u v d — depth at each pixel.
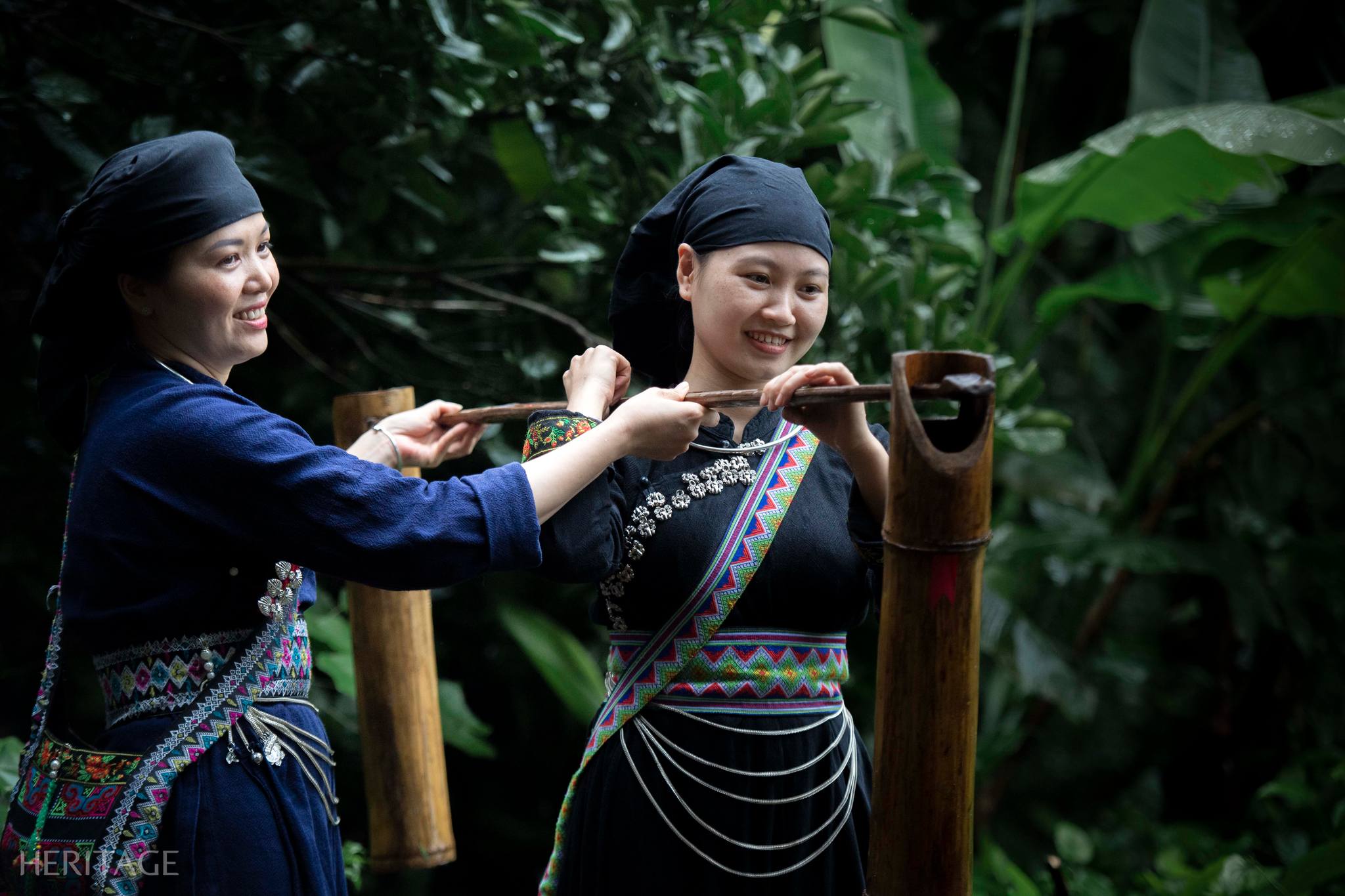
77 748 2.19
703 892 2.25
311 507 2.09
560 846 2.47
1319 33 7.17
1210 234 5.88
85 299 2.22
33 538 4.67
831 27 6.00
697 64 4.23
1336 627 7.07
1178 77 6.20
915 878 1.85
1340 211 5.54
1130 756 7.43
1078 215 5.62
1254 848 6.14
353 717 4.55
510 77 4.11
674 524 2.29
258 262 2.26
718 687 2.27
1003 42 7.81
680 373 2.61
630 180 4.50
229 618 2.20
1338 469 7.25
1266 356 7.36
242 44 3.62
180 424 2.11
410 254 5.05
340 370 5.32
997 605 6.10
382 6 3.63
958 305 4.81
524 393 4.88
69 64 3.74
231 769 2.16
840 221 4.15
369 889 5.95
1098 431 7.59
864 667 6.55
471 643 6.38
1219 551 6.59
